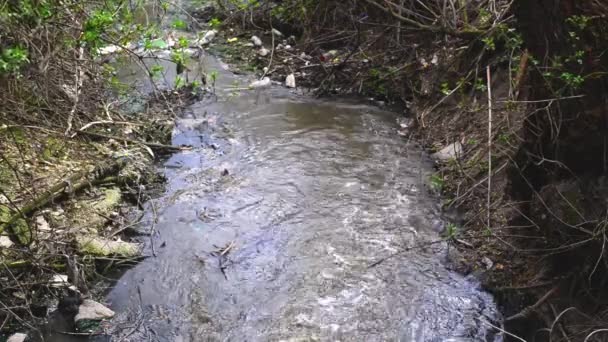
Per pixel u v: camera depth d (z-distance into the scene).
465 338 3.32
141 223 4.18
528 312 3.26
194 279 3.71
